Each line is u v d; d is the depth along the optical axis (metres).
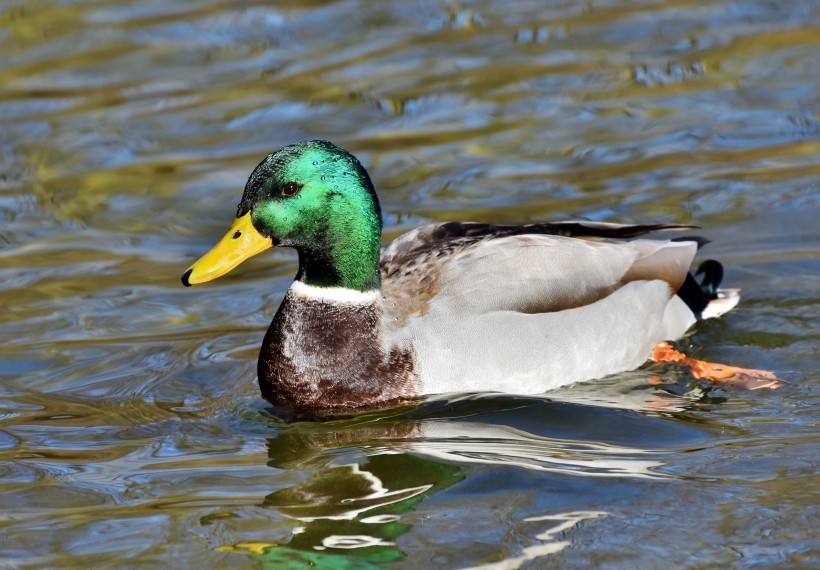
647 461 10.23
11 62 20.25
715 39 20.56
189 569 8.70
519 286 11.70
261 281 14.56
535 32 21.11
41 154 17.52
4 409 11.66
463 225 12.73
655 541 8.88
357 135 17.84
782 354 12.36
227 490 9.93
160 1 22.48
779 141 17.27
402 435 10.97
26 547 9.06
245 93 19.12
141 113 18.66
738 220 15.27
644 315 12.26
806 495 9.45
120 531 9.27
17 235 15.53
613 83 19.25
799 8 21.53
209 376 12.34
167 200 16.31
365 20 21.73
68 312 13.74
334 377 11.53
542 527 9.12
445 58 20.20
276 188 11.31
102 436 11.09
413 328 11.50
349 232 11.48
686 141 17.42
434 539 9.02
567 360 11.73
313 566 8.68
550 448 10.57
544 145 17.48
